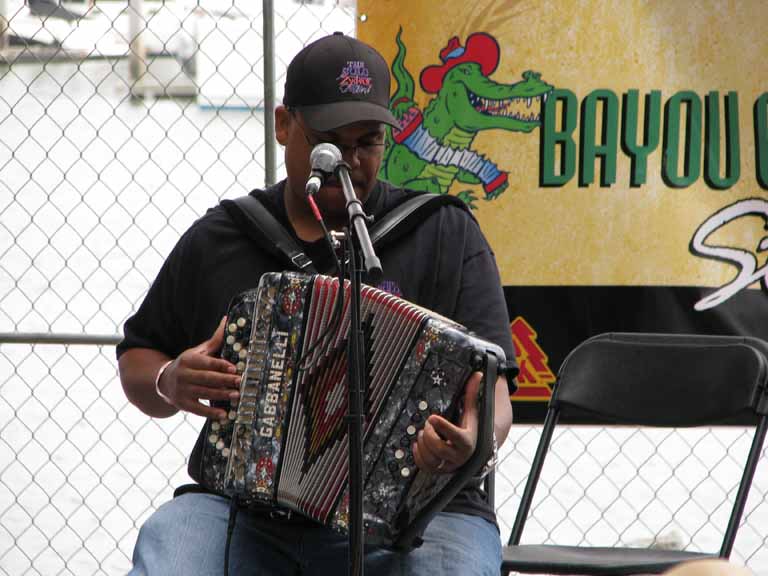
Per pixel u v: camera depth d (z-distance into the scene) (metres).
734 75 10.09
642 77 10.09
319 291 6.45
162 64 26.83
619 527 13.13
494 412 6.48
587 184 10.14
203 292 7.45
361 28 10.12
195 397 6.55
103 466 14.59
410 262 7.39
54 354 19.08
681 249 10.18
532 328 10.20
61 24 16.75
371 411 6.28
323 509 6.38
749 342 8.55
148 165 27.30
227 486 6.51
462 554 6.62
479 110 10.12
